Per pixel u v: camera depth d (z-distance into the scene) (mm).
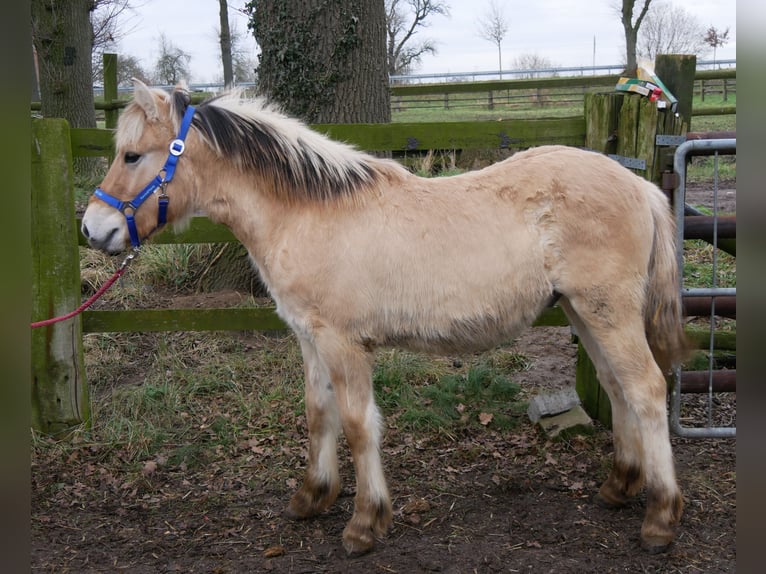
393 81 20766
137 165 3088
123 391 4586
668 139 3809
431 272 2990
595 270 2975
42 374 4188
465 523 3328
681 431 3920
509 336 3139
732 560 2955
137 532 3354
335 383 3066
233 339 5297
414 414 4285
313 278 3010
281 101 5434
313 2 5262
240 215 3180
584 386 4344
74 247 4191
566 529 3244
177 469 3934
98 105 10258
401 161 6941
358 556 3068
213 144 3127
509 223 3012
